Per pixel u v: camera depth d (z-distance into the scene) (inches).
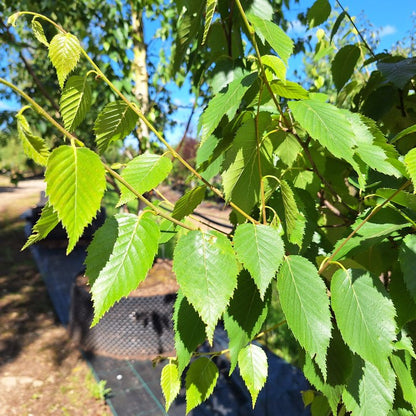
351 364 13.4
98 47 75.2
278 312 68.0
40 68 81.3
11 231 172.7
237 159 13.6
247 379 13.9
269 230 11.8
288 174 18.6
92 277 10.6
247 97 13.8
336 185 20.3
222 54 19.6
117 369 63.2
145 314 66.3
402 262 12.8
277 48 12.2
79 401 55.6
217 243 11.1
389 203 13.9
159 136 12.4
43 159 8.6
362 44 25.5
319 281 11.6
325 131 11.6
